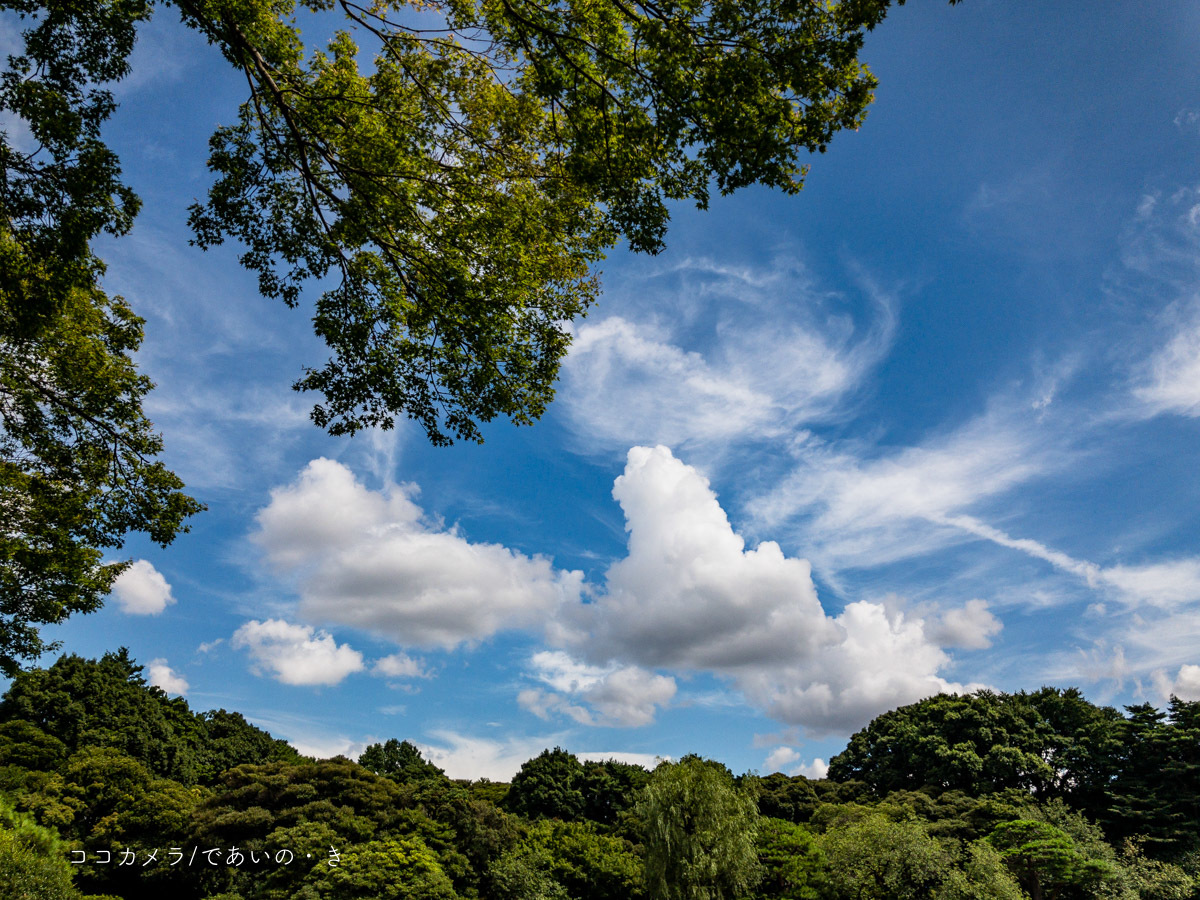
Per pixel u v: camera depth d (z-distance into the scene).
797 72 7.50
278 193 10.13
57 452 13.05
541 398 11.60
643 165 8.48
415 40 9.45
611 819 55.97
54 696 50.28
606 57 8.04
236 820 37.22
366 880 30.86
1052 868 31.02
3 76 7.86
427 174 9.89
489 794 61.09
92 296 12.67
